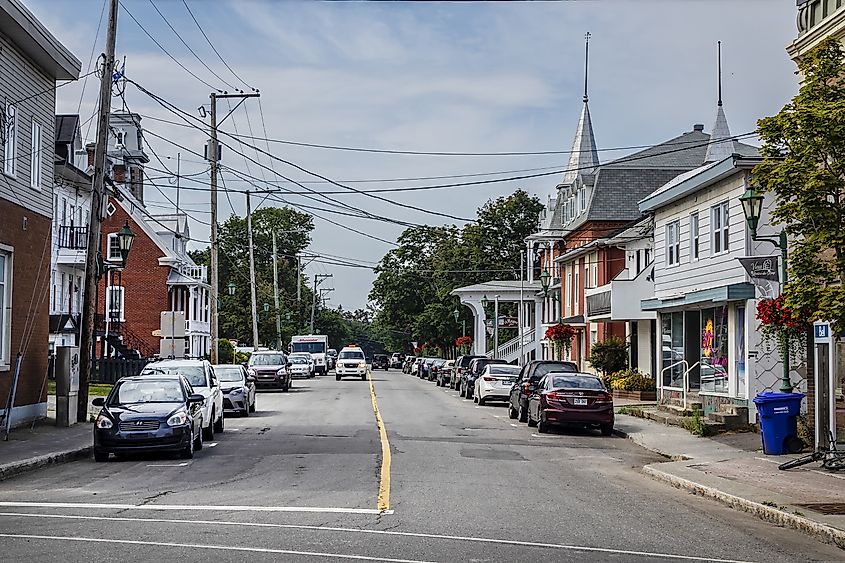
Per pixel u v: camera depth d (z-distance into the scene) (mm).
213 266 39781
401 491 14094
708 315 28250
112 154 60344
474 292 66000
